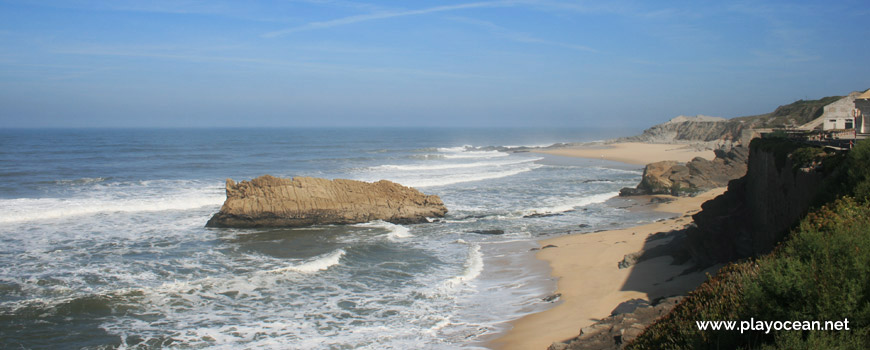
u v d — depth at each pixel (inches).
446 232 1069.8
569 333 524.4
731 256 657.0
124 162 2689.5
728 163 1584.6
